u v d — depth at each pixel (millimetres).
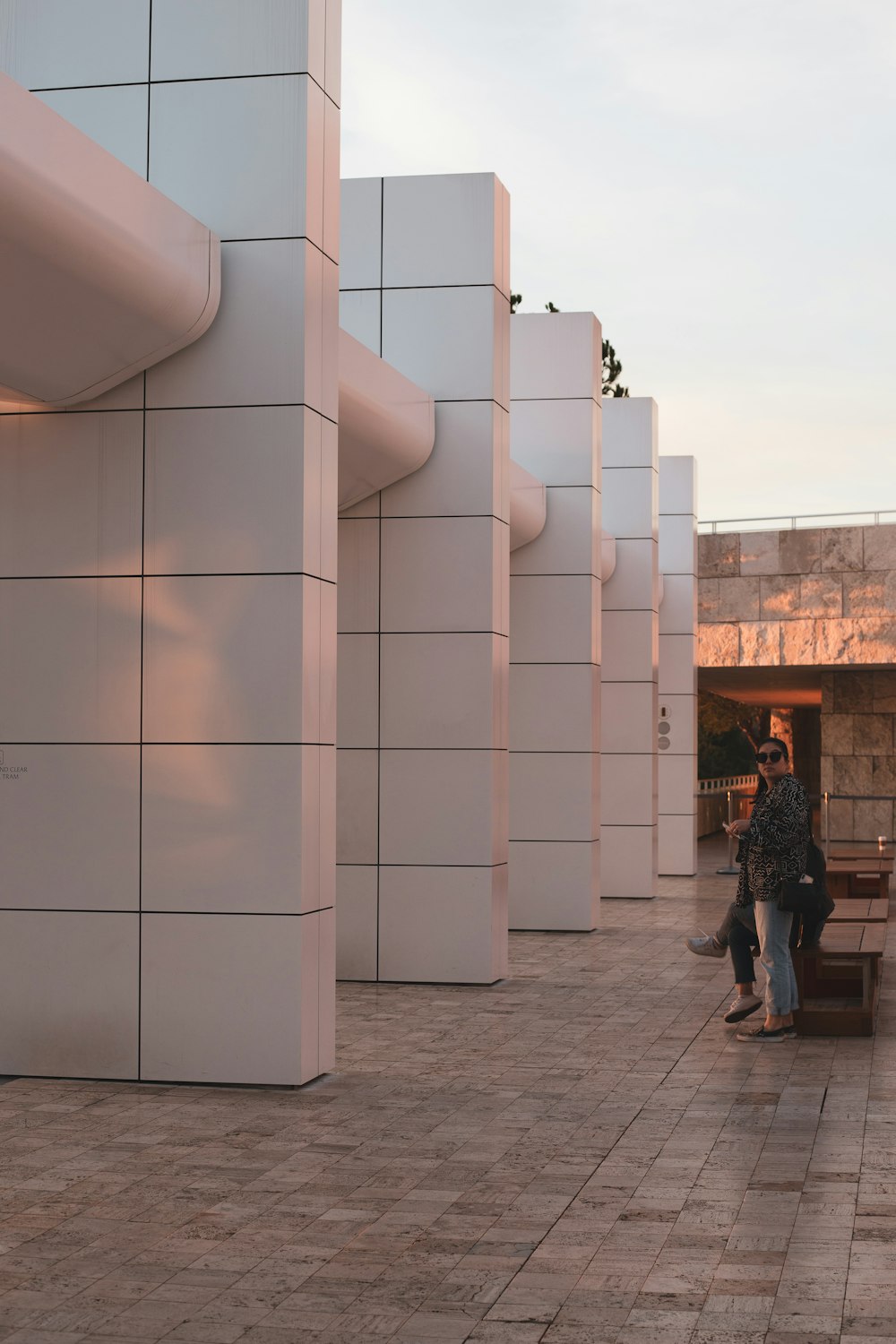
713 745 65062
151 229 7887
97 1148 7156
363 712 13383
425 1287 5191
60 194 6938
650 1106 8141
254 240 8875
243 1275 5312
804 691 39312
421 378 13430
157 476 8891
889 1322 4848
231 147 8938
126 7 9117
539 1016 11250
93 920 8883
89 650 8930
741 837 10430
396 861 13234
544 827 17344
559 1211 6098
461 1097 8375
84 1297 5086
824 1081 8828
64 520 8984
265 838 8703
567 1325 4820
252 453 8812
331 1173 6695
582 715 17359
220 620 8805
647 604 21922
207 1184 6512
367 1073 9094
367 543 13469
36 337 7805
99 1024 8859
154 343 8555
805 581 28812
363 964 13242
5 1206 6156
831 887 20281
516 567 17656
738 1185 6504
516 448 17812
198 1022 8742
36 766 8961
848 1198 6297
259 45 8938
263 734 8734
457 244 13438
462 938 13062
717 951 10891
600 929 17562
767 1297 5090
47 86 9195
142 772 8852
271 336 8820
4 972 8977
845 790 31453
